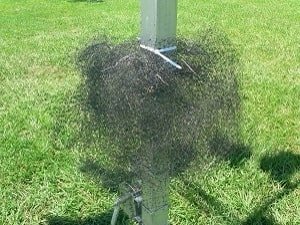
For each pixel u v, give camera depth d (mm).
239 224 3174
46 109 4590
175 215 3223
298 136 4266
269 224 3186
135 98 1956
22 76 5656
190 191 3414
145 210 2336
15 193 3463
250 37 7445
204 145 2080
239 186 3498
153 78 1957
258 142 3975
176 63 2016
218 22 8430
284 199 3391
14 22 8609
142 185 2301
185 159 2051
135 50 2119
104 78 2066
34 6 10062
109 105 2027
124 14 9242
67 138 3820
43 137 4059
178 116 1961
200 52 2105
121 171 2223
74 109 2289
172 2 1968
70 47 6793
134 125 1967
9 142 4000
